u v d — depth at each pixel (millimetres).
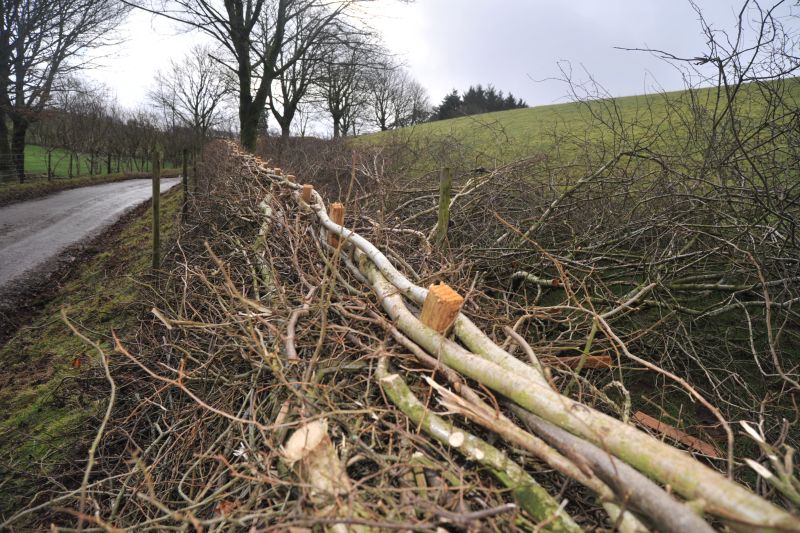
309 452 1661
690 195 4051
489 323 2789
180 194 14117
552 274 4469
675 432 2557
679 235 4348
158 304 4109
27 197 14477
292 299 2994
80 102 25922
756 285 3541
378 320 2408
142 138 30703
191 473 2354
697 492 1338
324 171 9164
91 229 10852
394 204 5969
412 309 2572
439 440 1776
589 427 1560
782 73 3748
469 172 6414
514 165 5539
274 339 2457
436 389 1974
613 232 4500
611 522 1582
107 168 25734
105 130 26859
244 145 14969
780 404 3193
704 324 4109
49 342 5246
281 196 5004
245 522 1822
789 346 3740
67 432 3486
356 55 16391
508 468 1643
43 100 17156
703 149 4711
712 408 1833
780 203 3625
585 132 6305
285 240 3764
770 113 4742
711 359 3713
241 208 5359
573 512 1708
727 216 3924
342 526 1448
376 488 1552
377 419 1857
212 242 4949
